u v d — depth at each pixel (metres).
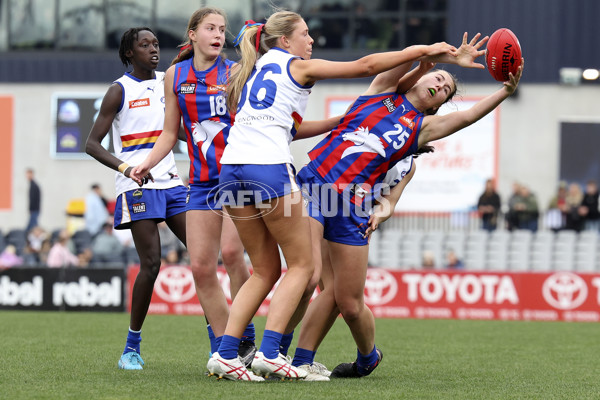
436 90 18.95
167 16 66.81
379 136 18.80
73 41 67.62
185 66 19.86
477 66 17.86
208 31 19.58
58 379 18.58
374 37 65.06
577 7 62.47
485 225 56.53
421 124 18.97
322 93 64.69
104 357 23.38
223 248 20.25
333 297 19.61
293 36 18.47
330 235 18.97
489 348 28.83
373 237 55.75
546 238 54.53
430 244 55.34
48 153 67.19
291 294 17.98
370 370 20.16
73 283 44.03
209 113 19.53
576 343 31.12
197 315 42.84
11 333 31.16
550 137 62.59
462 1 63.47
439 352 27.23
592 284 43.03
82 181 66.88
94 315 41.16
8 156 67.31
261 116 17.66
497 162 62.00
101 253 51.31
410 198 61.75
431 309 44.00
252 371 18.53
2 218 67.19
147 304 21.20
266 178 17.38
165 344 27.95
